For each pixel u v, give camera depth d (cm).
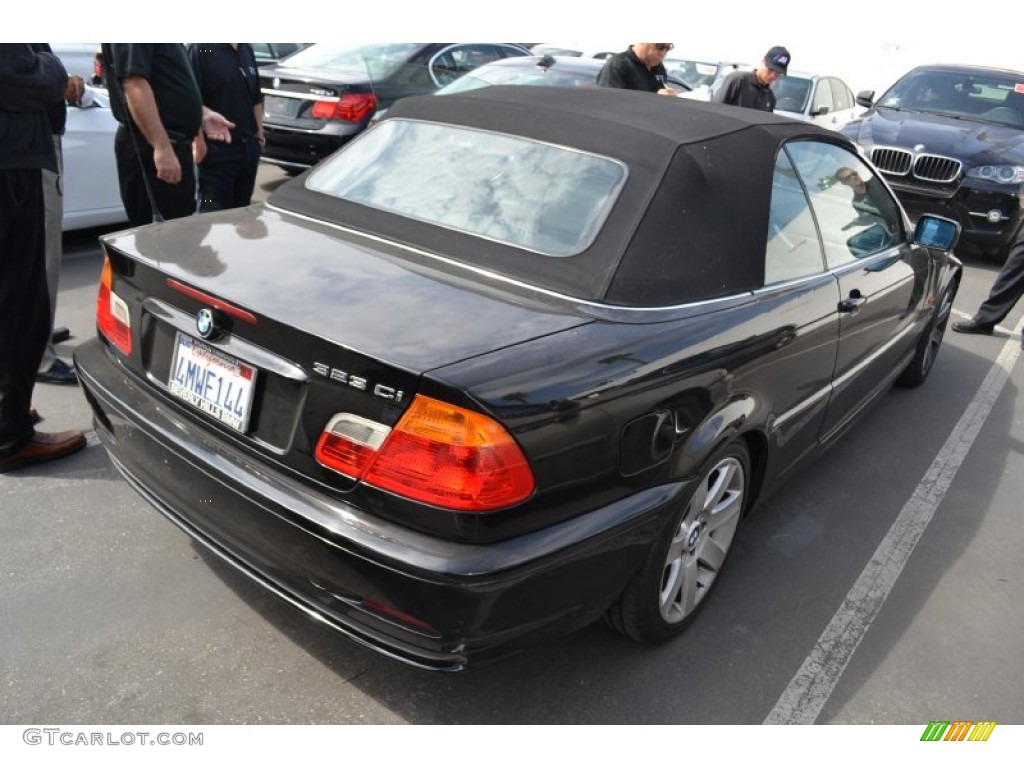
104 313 273
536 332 218
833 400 349
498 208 266
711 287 262
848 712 260
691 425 243
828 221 337
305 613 218
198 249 255
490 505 193
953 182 827
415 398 192
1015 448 458
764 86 716
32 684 240
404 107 326
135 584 283
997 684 279
